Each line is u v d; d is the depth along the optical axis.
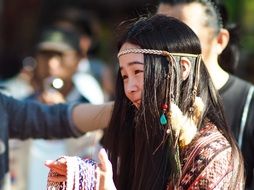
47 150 6.23
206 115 3.58
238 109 4.46
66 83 7.10
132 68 3.55
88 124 4.49
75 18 9.17
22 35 14.10
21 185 6.27
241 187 3.42
